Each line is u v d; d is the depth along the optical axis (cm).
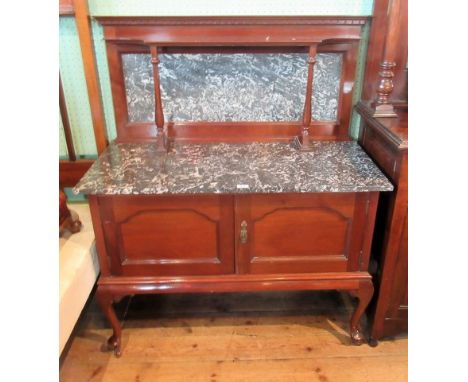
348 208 125
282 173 126
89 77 146
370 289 136
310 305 168
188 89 152
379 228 142
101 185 118
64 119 153
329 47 145
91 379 136
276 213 125
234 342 150
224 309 166
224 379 135
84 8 136
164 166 133
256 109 155
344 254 133
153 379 136
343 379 135
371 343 148
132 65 148
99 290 134
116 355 144
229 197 121
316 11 142
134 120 156
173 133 156
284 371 138
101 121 153
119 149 148
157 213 124
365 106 148
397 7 125
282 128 156
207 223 126
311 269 134
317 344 149
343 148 148
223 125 155
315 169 129
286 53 147
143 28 138
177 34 139
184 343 150
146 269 133
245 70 149
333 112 157
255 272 134
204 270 134
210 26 137
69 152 159
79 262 128
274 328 156
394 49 130
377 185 119
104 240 127
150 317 162
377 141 140
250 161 137
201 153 144
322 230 128
